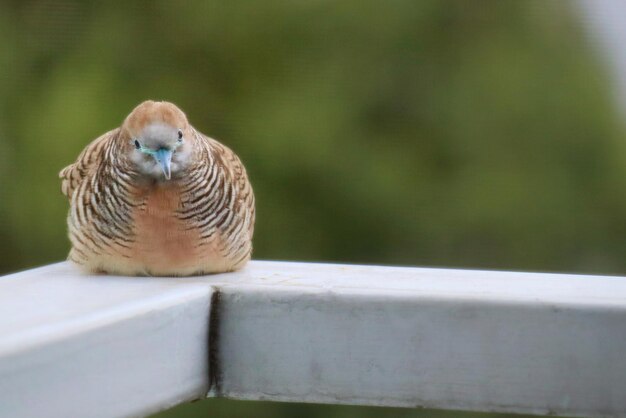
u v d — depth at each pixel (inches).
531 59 542.3
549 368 176.9
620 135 545.6
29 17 555.2
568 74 541.6
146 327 171.3
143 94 546.3
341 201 534.0
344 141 536.7
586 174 541.6
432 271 217.6
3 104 539.5
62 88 542.6
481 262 536.7
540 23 543.5
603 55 545.3
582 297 178.1
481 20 542.6
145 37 550.3
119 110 540.7
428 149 540.7
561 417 192.5
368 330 180.9
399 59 543.5
